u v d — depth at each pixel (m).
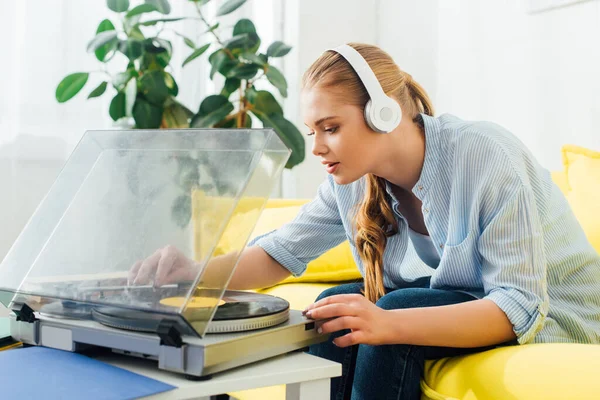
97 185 0.94
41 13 2.37
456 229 1.11
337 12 2.79
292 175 2.79
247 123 2.46
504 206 1.03
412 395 0.99
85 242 0.89
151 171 0.90
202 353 0.72
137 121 2.23
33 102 2.37
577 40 1.89
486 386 0.92
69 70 2.42
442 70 2.47
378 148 1.09
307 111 1.07
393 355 0.98
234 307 0.85
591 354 0.91
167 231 0.83
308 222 1.32
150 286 0.78
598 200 1.46
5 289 0.88
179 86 2.63
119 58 2.49
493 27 2.22
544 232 1.13
